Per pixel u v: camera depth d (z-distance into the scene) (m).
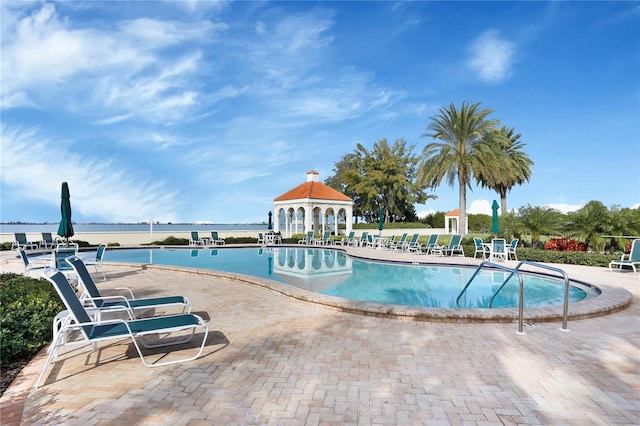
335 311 5.98
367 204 42.12
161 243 23.84
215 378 3.37
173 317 4.00
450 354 4.00
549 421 2.63
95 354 4.01
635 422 2.62
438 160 23.20
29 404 2.87
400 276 11.86
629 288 8.13
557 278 10.19
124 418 2.66
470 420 2.65
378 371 3.52
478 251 15.30
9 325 3.96
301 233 29.62
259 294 7.48
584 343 4.39
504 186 28.80
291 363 3.73
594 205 13.78
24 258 8.59
